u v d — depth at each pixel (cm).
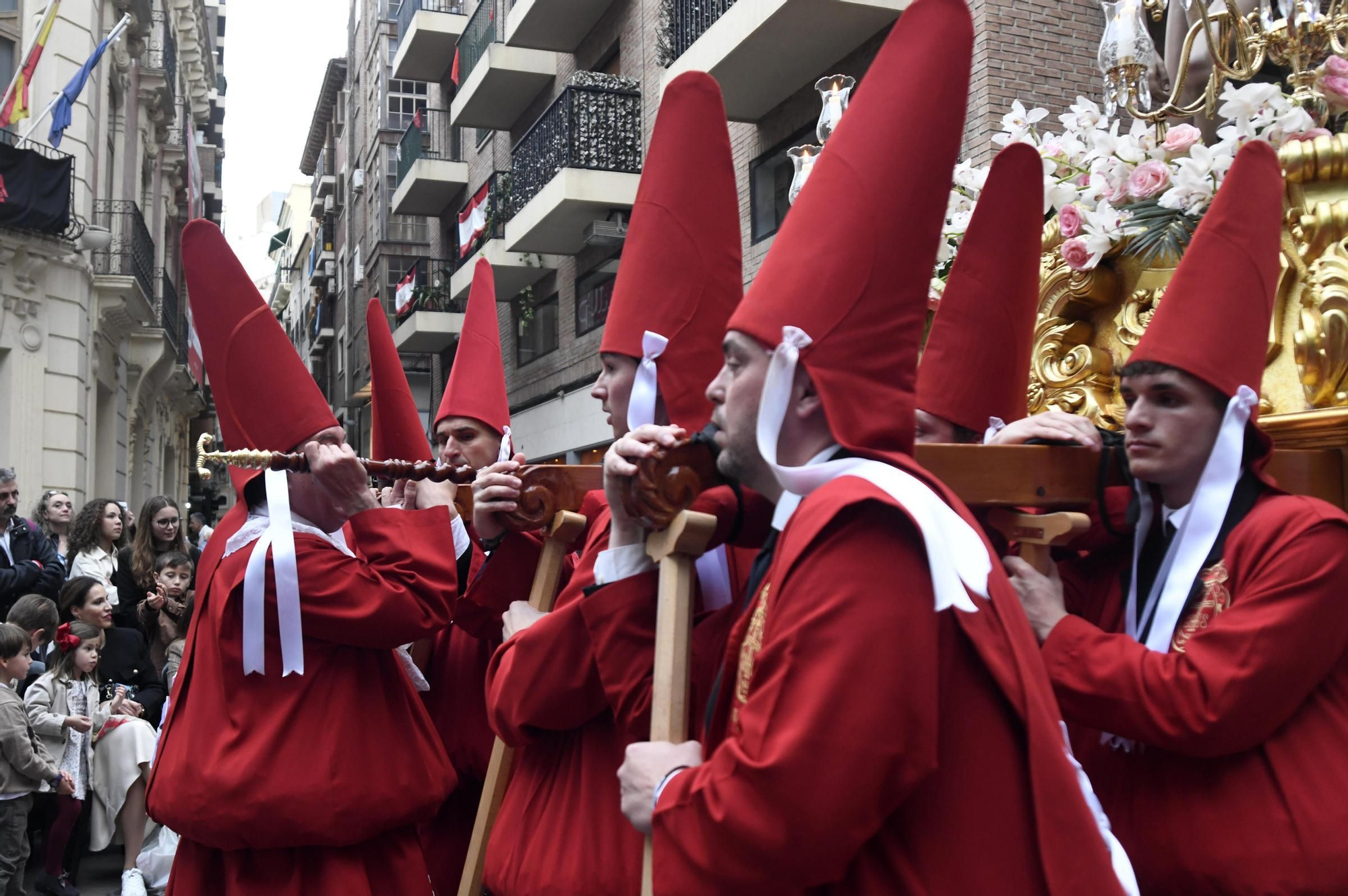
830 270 173
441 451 416
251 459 298
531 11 1650
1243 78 328
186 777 300
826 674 154
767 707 158
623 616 220
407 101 3253
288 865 305
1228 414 221
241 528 320
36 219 1606
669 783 174
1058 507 241
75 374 1720
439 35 2298
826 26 1012
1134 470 231
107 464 2089
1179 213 312
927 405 261
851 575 158
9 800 571
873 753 151
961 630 164
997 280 261
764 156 1212
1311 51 321
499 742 279
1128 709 213
